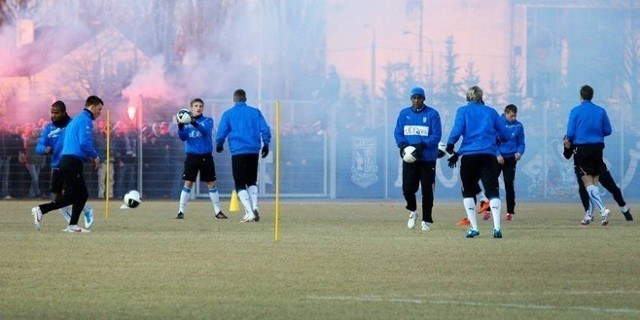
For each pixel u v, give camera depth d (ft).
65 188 101.65
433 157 104.94
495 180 96.12
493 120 96.37
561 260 76.23
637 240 93.20
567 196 187.11
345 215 134.62
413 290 61.05
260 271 69.46
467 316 52.01
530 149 187.42
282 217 129.90
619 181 189.26
